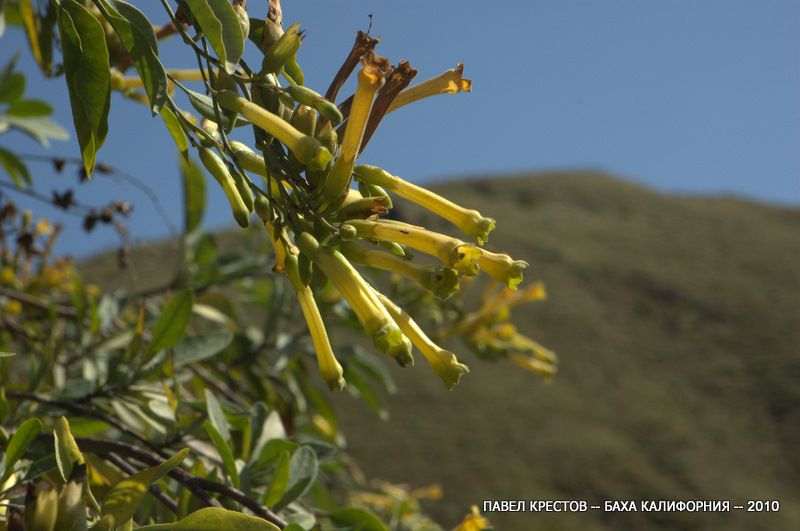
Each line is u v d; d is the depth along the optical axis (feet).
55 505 3.78
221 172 4.64
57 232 12.19
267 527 4.35
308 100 4.52
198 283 12.38
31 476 4.91
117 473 6.16
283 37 4.73
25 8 7.25
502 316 12.98
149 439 7.59
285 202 4.55
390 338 4.17
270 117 4.49
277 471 6.15
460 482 91.35
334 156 4.59
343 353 12.00
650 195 177.27
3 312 11.72
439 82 4.90
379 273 12.98
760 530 85.87
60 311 10.74
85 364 8.91
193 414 7.45
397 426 99.45
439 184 187.42
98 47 4.62
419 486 90.02
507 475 93.04
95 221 10.42
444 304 12.93
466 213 4.52
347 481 13.29
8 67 10.78
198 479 5.83
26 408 7.43
